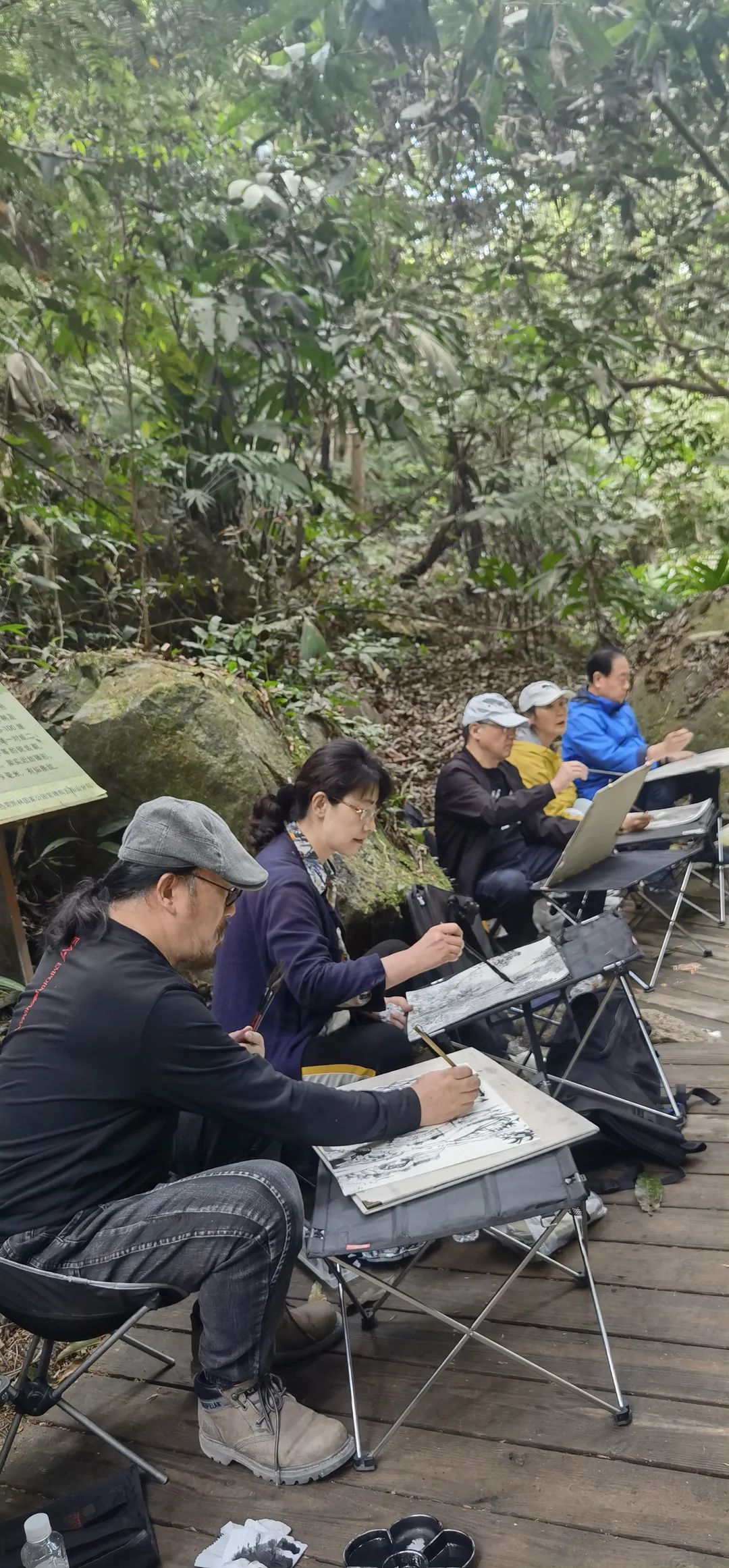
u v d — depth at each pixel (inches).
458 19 199.3
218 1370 74.7
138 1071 71.9
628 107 256.8
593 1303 80.0
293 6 187.6
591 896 167.9
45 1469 79.5
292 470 270.7
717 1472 69.6
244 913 98.0
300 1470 74.1
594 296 326.0
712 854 185.3
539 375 315.9
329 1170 77.8
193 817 75.4
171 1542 70.9
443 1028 101.3
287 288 251.0
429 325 295.1
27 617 204.7
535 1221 96.3
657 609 379.6
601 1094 108.2
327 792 99.6
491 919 162.6
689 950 173.6
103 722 151.0
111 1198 74.5
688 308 307.6
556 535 357.4
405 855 167.5
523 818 161.9
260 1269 72.2
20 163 171.6
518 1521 68.4
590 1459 72.6
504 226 299.0
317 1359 87.6
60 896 155.3
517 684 333.4
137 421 258.4
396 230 273.7
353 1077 96.2
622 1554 64.7
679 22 222.1
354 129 262.2
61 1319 70.7
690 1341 82.7
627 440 353.1
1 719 125.0
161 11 188.7
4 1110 73.1
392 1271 98.2
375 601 338.3
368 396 280.4
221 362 262.4
